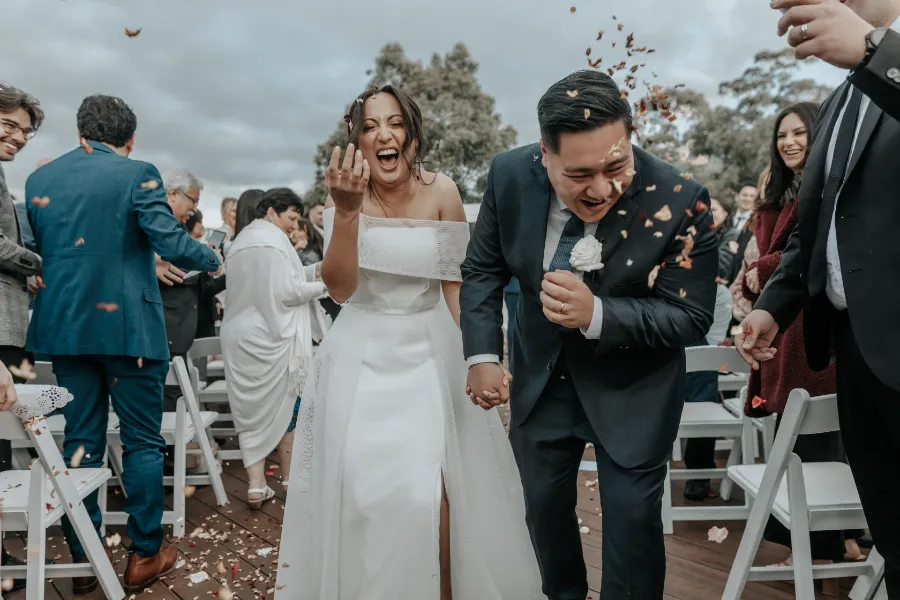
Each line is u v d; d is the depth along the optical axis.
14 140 2.56
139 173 2.50
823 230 1.54
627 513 1.64
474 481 2.13
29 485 2.26
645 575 1.66
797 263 1.72
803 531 1.95
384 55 20.41
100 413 2.65
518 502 2.23
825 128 1.58
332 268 1.87
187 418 3.51
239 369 3.40
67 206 2.49
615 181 1.44
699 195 1.59
